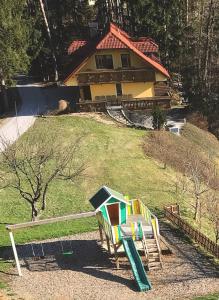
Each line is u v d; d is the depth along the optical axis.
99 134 46.25
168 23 62.06
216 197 38.53
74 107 52.72
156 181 39.22
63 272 25.92
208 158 48.09
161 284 24.53
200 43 65.12
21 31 50.91
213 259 27.19
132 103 53.12
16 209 33.03
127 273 25.69
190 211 34.81
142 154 43.56
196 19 70.31
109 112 52.22
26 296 23.38
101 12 72.06
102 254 27.83
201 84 62.56
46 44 64.19
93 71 51.62
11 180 35.47
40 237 29.70
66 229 30.78
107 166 40.38
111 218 27.50
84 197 35.41
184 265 26.52
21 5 53.12
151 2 61.47
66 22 73.94
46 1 69.12
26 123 48.56
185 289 23.97
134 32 64.62
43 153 32.91
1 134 45.53
